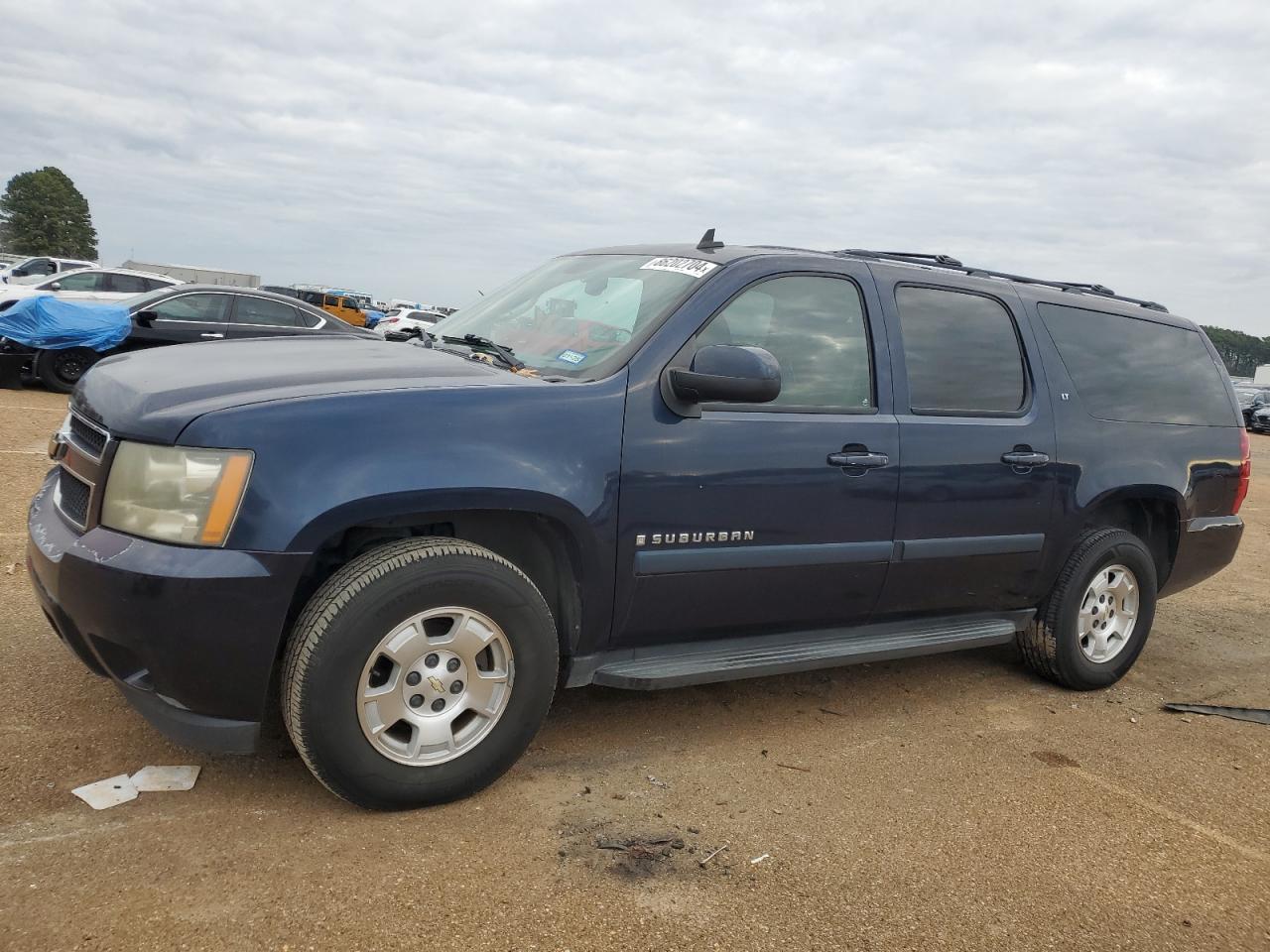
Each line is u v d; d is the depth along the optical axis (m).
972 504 3.92
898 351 3.80
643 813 2.96
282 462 2.57
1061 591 4.38
